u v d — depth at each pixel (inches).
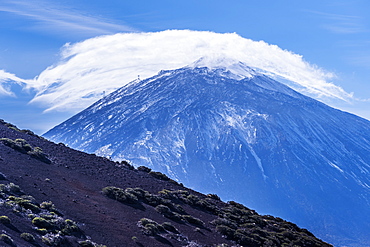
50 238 1441.9
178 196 2404.0
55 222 1550.2
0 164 1899.6
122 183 2278.5
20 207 1551.4
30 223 1492.4
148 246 1673.2
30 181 1830.7
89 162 2429.9
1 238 1293.1
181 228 1975.9
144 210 2016.5
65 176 2068.2
